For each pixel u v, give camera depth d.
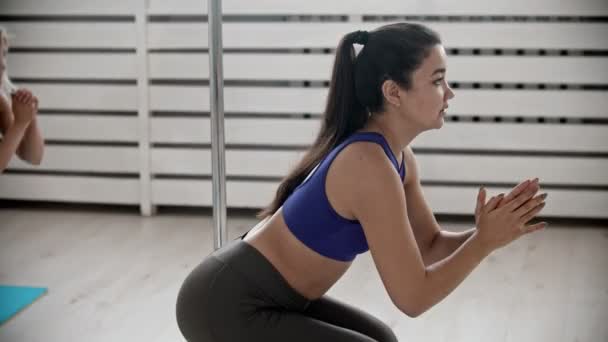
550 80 4.09
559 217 4.30
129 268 3.47
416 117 1.69
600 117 4.09
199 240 3.91
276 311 1.72
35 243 3.86
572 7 4.01
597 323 2.82
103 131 4.38
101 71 4.34
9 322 2.82
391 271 1.64
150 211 4.38
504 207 1.59
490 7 4.05
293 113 4.27
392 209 1.63
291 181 1.80
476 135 4.16
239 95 4.27
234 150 4.29
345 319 1.89
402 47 1.66
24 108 2.72
